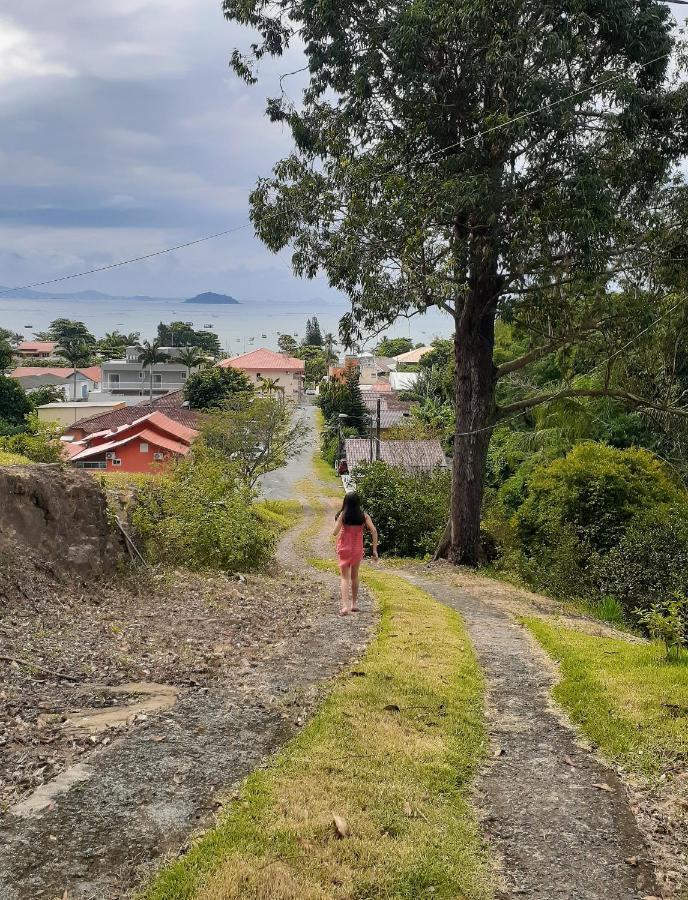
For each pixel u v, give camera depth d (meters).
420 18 13.66
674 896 3.59
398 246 15.26
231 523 13.16
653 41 14.35
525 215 14.16
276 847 3.50
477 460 19.05
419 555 23.20
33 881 3.18
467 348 18.67
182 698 5.48
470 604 12.18
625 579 14.21
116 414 59.28
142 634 7.21
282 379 101.12
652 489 18.47
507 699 6.41
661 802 4.52
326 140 17.03
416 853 3.63
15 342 166.38
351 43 16.23
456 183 13.97
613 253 15.26
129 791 3.97
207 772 4.27
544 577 16.27
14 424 52.03
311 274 17.12
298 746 4.67
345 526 9.24
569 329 17.95
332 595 11.07
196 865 3.31
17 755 4.26
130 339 157.12
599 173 14.45
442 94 15.09
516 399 35.47
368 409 74.38
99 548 9.20
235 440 43.97
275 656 6.89
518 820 4.25
